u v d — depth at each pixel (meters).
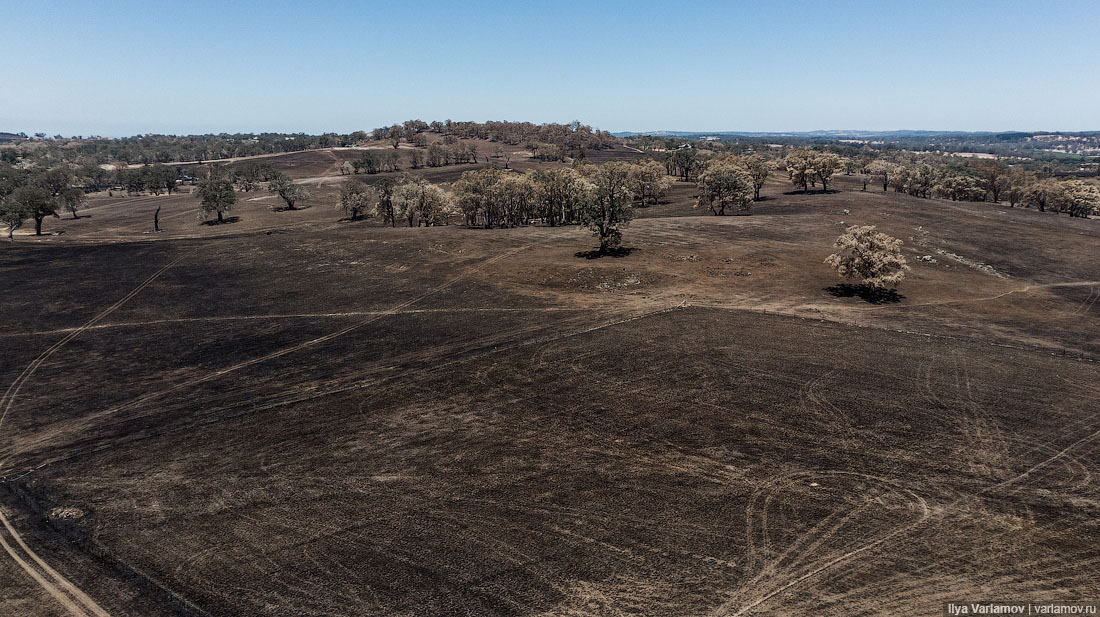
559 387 29.45
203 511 19.19
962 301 45.94
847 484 19.80
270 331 40.75
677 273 55.47
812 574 15.38
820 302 45.94
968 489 19.28
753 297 47.56
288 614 14.47
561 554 16.50
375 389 29.98
